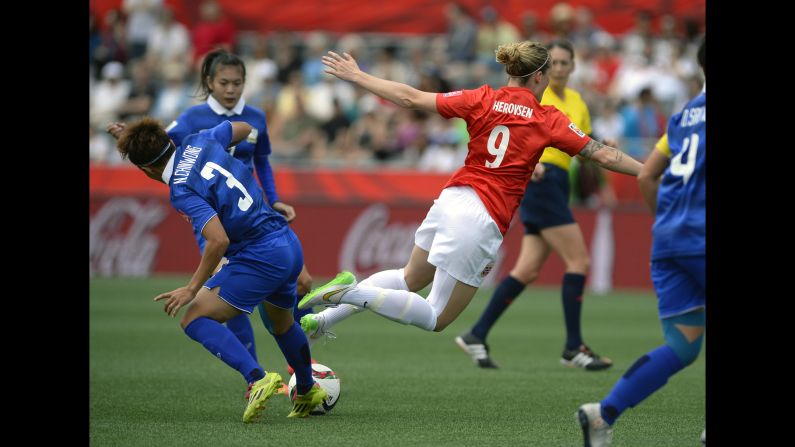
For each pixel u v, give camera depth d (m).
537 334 40.47
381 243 58.44
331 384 22.44
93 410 22.56
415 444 18.81
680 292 18.17
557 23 68.62
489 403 24.22
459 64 69.75
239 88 25.47
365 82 21.23
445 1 78.00
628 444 19.22
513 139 21.22
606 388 26.98
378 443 18.84
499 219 21.48
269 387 19.98
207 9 73.38
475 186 21.52
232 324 25.09
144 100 67.94
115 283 55.84
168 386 26.33
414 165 63.50
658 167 19.36
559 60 31.31
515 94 21.36
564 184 31.80
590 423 17.58
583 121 32.06
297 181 59.47
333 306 22.41
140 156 19.95
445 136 63.66
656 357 17.89
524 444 18.95
